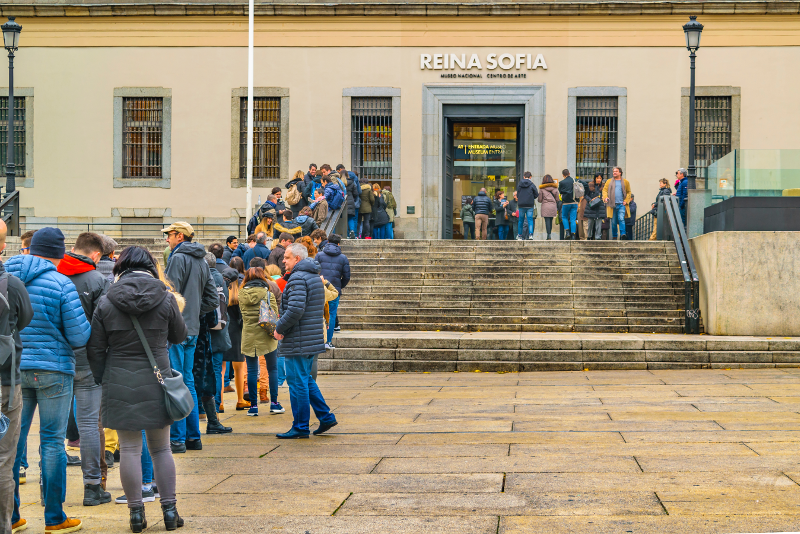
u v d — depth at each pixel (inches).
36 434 308.2
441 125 864.3
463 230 899.4
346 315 561.9
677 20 842.8
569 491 208.4
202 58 871.7
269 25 868.0
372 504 201.3
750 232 507.2
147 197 874.8
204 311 277.6
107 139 876.0
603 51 850.8
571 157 853.2
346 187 716.0
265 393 376.2
